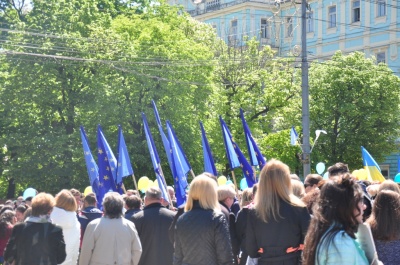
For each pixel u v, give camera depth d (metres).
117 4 42.62
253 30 59.84
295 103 39.59
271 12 60.50
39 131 32.22
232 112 38.78
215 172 15.45
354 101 39.47
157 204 9.37
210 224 7.04
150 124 33.03
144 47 34.25
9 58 31.78
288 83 39.53
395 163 48.19
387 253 6.25
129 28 36.50
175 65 34.03
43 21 33.06
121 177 15.27
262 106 39.59
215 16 63.47
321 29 55.25
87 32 33.81
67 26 33.34
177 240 7.23
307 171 27.36
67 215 9.12
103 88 31.67
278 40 58.88
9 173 31.97
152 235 9.15
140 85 32.75
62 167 31.44
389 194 6.32
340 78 39.41
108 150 15.50
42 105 32.41
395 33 49.53
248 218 6.77
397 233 6.27
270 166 6.66
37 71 31.78
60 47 31.73
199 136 34.81
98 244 8.70
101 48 32.75
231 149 15.47
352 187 5.11
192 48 35.56
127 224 8.84
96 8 34.91
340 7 53.78
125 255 8.73
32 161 31.41
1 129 34.25
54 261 8.27
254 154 15.56
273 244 6.59
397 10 49.41
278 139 35.97
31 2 35.00
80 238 10.09
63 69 32.03
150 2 43.12
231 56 42.44
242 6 60.41
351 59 40.28
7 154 35.66
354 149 39.12
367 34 51.50
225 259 7.00
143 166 33.00
